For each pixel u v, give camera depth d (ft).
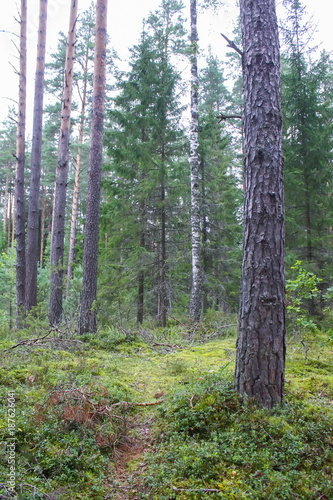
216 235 50.03
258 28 14.17
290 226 35.29
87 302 28.58
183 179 43.01
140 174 42.06
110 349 25.31
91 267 28.91
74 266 61.93
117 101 41.39
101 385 15.72
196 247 35.35
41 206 124.67
